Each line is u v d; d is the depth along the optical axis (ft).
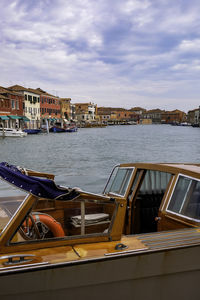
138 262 10.03
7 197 13.97
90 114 439.22
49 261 9.25
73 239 10.37
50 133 208.64
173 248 10.36
